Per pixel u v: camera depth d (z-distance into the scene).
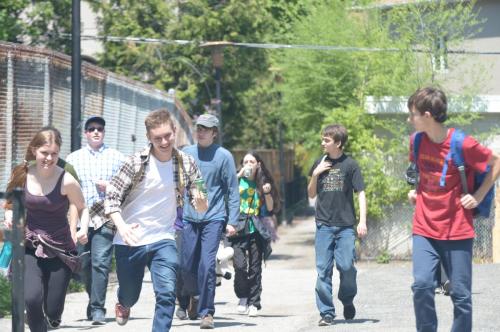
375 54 66.69
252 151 30.53
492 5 88.38
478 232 53.53
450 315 27.61
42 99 35.94
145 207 19.88
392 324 26.25
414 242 18.55
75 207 20.59
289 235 91.12
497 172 18.03
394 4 71.81
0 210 31.80
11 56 33.00
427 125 18.09
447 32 67.44
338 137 26.73
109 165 28.17
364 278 41.69
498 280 38.16
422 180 18.53
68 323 27.88
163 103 58.28
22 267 17.53
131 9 83.38
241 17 83.31
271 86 96.62
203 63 83.31
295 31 75.25
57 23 68.69
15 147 33.41
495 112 59.16
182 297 28.72
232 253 32.59
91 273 28.05
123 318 22.78
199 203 20.38
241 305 30.75
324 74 72.00
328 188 26.75
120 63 83.75
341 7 73.56
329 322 26.50
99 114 42.88
